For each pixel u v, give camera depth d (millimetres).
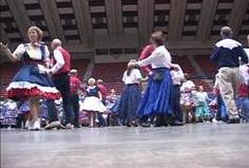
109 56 32781
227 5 29250
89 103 11555
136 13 29719
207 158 1899
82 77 31328
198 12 29844
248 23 31094
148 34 31594
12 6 28734
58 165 1759
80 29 31219
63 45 32938
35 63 6430
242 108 9609
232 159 1847
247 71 9172
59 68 7484
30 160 1952
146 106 7059
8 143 3244
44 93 6430
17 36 32031
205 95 14297
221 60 7566
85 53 33375
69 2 28547
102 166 1703
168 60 7074
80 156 2113
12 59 6375
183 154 2090
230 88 7570
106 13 29453
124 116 9727
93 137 3965
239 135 3584
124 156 2072
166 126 6965
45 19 30109
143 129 5871
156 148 2475
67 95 7770
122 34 32125
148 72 7125
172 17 29984
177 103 7215
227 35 7707
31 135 4734
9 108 14711
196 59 33000
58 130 6539
